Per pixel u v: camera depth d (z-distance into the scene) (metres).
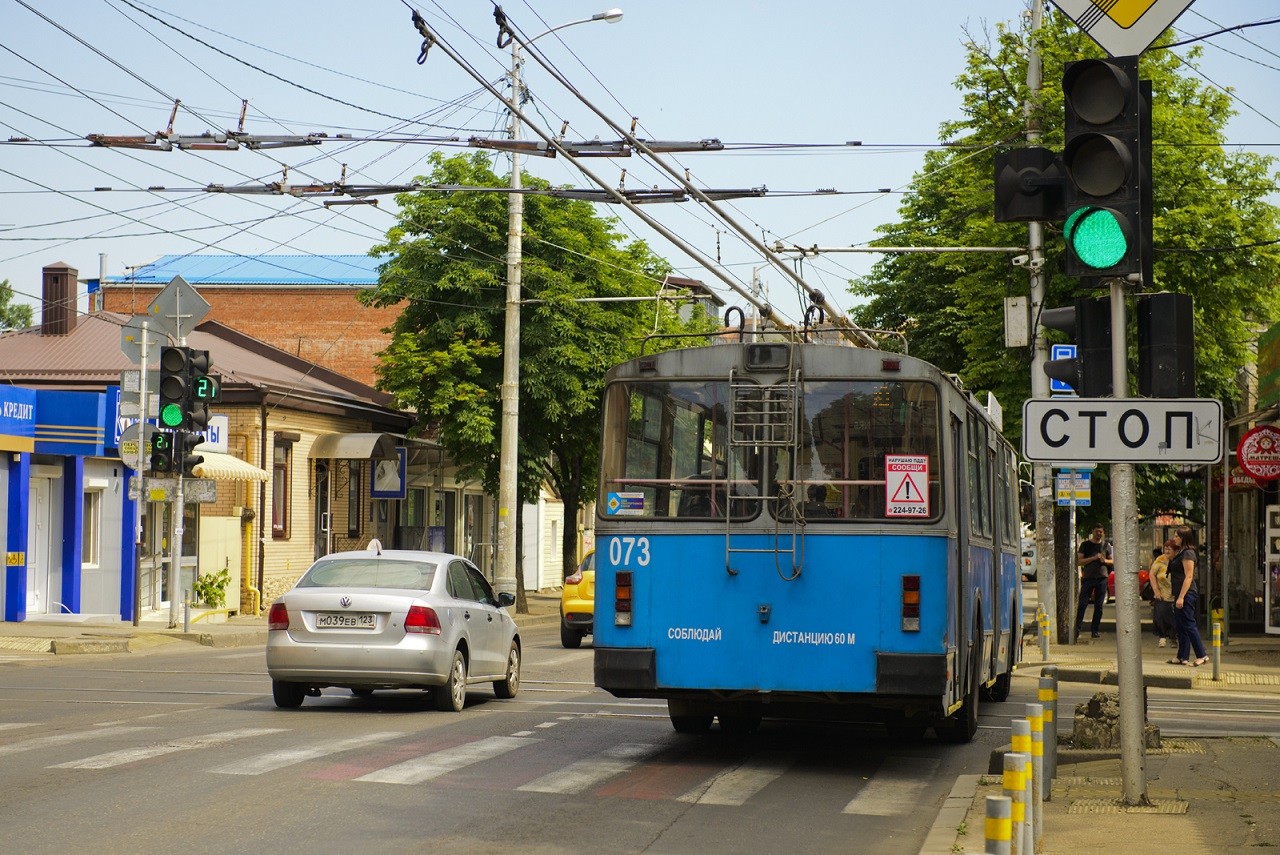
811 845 9.50
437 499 52.94
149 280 70.00
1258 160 30.31
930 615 12.58
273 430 39.78
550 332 42.22
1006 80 31.38
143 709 16.48
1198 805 10.81
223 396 38.78
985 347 31.97
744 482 12.93
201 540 36.31
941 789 12.05
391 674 16.48
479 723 15.75
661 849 9.16
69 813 9.70
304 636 16.55
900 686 12.52
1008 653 20.56
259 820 9.55
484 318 42.28
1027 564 74.50
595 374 43.44
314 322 69.19
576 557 46.84
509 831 9.48
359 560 17.59
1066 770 12.72
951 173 34.41
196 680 20.39
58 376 39.97
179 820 9.49
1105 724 13.84
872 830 10.11
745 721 15.86
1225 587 31.12
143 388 28.03
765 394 12.92
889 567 12.65
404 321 43.69
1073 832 9.73
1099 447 9.81
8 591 29.92
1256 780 12.17
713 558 12.91
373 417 45.94
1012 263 30.09
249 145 20.92
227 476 34.72
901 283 46.16
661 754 13.67
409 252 42.62
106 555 33.16
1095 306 9.95
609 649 13.02
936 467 12.72
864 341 21.45
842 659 12.63
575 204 43.53
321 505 43.34
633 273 43.84
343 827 9.40
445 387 41.44
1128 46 9.77
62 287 42.75
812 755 14.02
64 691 18.69
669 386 13.24
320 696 18.69
